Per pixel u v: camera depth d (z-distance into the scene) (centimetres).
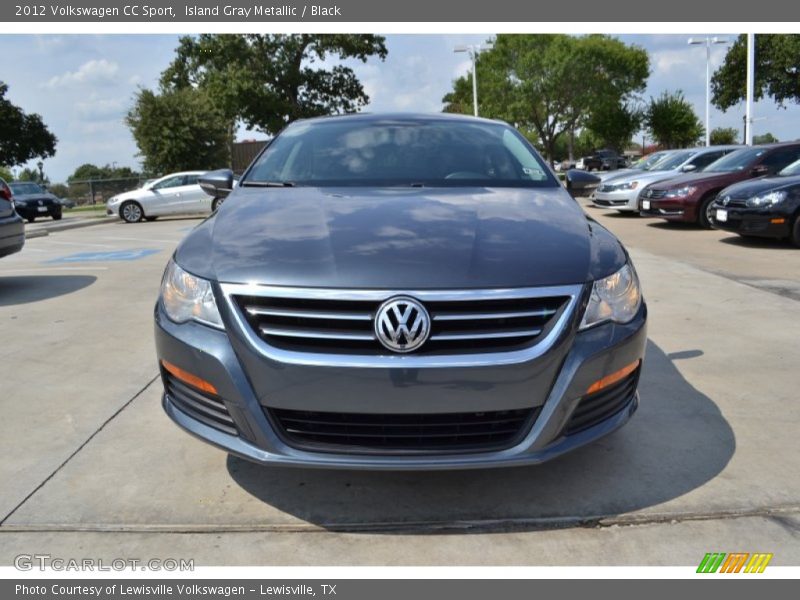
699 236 1066
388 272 229
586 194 393
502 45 4681
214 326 236
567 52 4488
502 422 232
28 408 359
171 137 2692
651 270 751
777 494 267
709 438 318
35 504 263
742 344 463
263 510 259
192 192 1859
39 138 5188
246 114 3803
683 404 359
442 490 273
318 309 225
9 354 453
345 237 252
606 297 244
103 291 669
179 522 251
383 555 232
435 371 220
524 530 246
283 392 226
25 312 579
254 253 246
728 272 739
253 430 232
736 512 255
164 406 269
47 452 307
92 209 2759
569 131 5191
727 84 3628
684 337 482
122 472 288
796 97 3378
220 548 237
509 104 4656
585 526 248
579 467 290
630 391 265
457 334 224
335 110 4119
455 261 235
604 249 262
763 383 388
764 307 568
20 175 5288
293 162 361
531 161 367
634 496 267
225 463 296
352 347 224
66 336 497
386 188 322
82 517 254
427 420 228
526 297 228
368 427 230
